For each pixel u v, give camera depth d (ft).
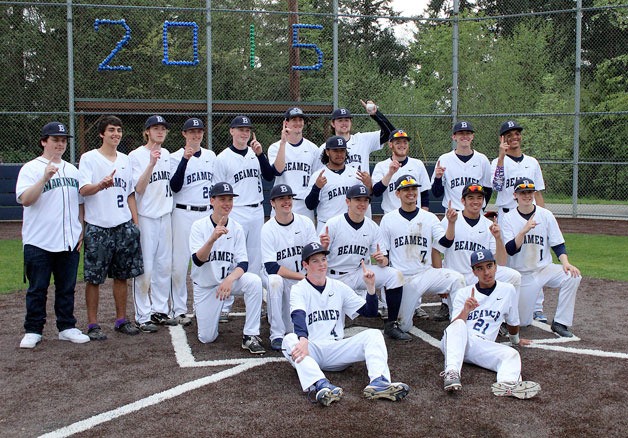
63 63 62.95
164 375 16.17
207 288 18.99
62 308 19.39
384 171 24.09
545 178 75.36
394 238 20.68
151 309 21.89
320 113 51.62
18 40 61.46
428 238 20.68
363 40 75.56
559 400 14.34
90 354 17.98
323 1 86.43
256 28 69.36
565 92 86.94
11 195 49.01
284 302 19.33
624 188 73.56
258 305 18.66
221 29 68.44
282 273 18.66
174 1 68.74
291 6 50.90
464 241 20.63
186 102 49.26
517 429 12.80
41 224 18.48
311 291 16.40
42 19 61.98
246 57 68.13
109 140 19.74
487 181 24.29
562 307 19.98
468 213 20.72
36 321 18.89
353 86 63.82
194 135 21.48
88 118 52.47
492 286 17.38
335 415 13.48
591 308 23.76
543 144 82.33
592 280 28.94
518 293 19.10
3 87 61.67
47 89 62.75
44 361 17.31
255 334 18.60
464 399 14.43
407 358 17.67
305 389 14.38
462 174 23.75
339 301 16.72
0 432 12.79
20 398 14.61
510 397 14.53
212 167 22.25
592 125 81.92
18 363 17.13
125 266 19.93
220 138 57.52
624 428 12.85
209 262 18.74
